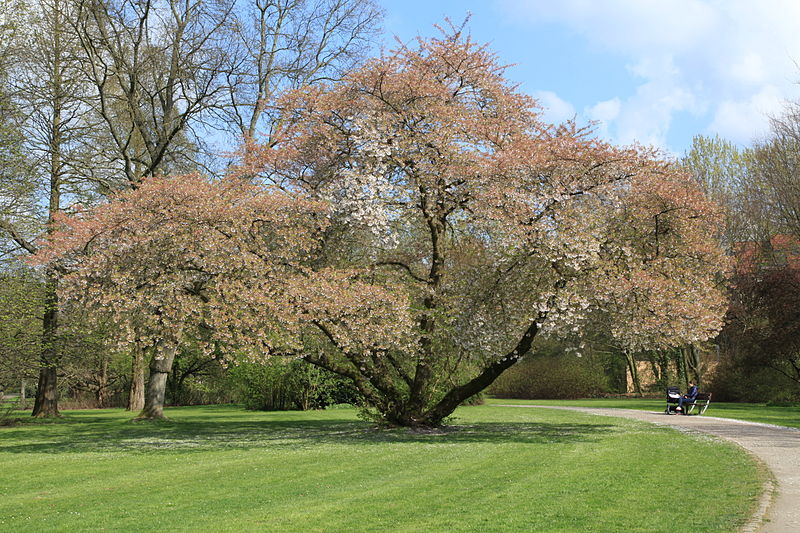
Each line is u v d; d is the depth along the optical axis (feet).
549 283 57.52
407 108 62.90
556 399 147.95
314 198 59.36
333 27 97.40
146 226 53.78
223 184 59.16
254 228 55.52
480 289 59.98
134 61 87.66
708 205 57.62
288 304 51.67
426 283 62.18
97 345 87.71
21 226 78.64
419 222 64.69
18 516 28.02
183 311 52.65
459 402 64.49
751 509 25.48
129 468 42.55
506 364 61.98
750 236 121.39
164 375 90.74
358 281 56.29
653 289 51.85
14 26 79.71
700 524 23.25
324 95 63.41
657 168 57.52
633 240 58.59
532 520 24.53
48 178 88.69
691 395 87.45
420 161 59.67
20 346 79.46
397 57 63.16
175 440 61.00
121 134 100.42
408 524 24.38
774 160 114.32
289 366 102.83
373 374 63.36
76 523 26.05
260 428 72.84
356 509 27.32
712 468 36.63
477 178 58.03
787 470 35.37
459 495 29.99
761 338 107.76
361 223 57.52
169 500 30.63
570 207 55.16
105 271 54.34
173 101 97.14
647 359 160.25
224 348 54.24
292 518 25.77
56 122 91.61
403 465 40.50
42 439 63.67
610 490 30.40
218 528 24.38
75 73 90.22
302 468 40.09
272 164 64.49
